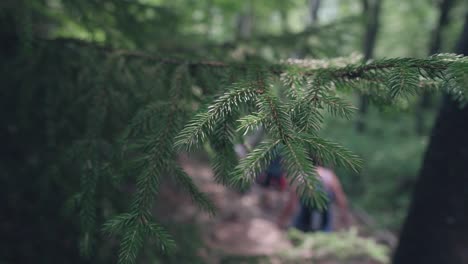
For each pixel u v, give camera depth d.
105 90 1.65
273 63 1.46
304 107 1.03
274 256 2.86
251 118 0.99
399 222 7.00
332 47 2.68
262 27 12.34
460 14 12.11
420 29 15.95
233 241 4.66
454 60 0.96
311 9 11.41
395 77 1.00
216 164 1.10
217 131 1.08
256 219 5.45
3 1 1.89
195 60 1.61
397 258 2.99
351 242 3.29
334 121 11.80
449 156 2.55
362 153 9.78
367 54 13.02
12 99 2.12
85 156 1.41
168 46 2.77
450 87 0.89
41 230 2.53
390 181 8.53
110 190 1.84
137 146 1.24
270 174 2.62
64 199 2.31
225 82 1.36
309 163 0.88
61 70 1.88
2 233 2.50
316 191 0.84
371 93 1.26
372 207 7.91
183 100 1.39
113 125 1.70
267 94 1.08
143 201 1.08
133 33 2.52
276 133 0.96
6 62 2.01
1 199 2.44
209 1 5.52
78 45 1.88
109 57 1.80
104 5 2.26
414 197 2.86
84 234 1.32
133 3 2.42
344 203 3.91
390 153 9.46
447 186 2.57
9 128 2.21
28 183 2.35
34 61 1.89
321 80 1.14
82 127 2.16
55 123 2.17
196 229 3.28
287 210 4.26
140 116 1.33
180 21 3.02
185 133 1.00
